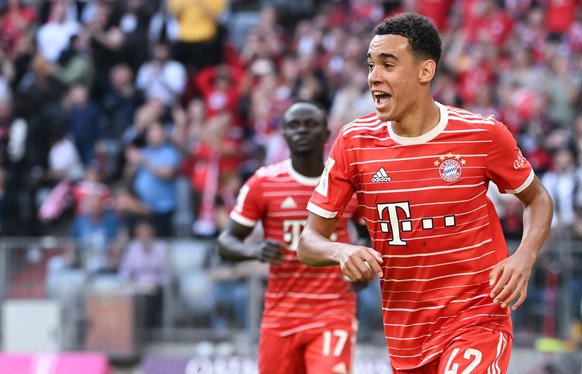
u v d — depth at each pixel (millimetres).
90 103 53469
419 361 18844
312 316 26109
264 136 50312
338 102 50094
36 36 58406
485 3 56031
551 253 40062
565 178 43625
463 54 53875
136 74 57250
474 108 49219
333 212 18656
